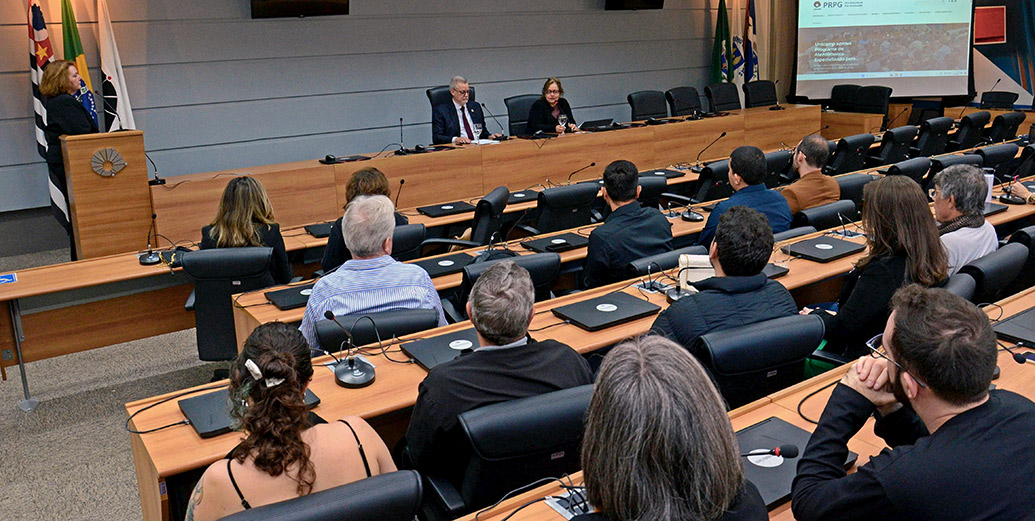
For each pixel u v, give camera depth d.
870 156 7.49
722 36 9.90
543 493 1.67
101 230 5.00
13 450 3.38
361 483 1.43
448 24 8.04
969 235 3.05
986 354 1.28
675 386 1.04
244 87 7.04
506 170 6.30
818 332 2.15
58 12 6.18
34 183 6.39
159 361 4.39
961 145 8.27
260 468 1.46
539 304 3.06
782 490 1.61
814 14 10.16
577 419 1.74
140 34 6.50
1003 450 1.25
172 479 2.02
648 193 4.98
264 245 3.55
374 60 7.67
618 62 9.39
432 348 2.53
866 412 1.50
